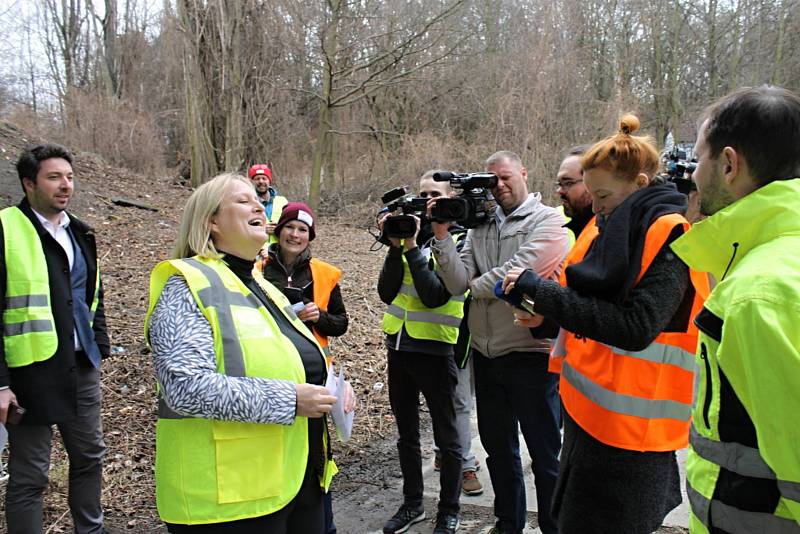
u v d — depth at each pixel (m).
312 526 2.26
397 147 18.77
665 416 2.12
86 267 3.39
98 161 13.34
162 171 15.64
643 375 2.10
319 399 1.93
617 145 2.20
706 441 1.59
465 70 19.41
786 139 1.51
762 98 1.55
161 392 1.91
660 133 25.00
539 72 17.27
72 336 3.15
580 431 2.24
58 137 14.66
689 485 1.68
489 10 20.23
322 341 3.51
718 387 1.54
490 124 17.39
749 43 24.52
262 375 1.95
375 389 5.64
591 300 2.05
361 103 19.06
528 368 3.04
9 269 3.00
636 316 1.96
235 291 2.03
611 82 24.03
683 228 2.01
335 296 3.61
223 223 2.11
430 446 4.71
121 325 6.00
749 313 1.37
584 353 2.26
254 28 15.38
